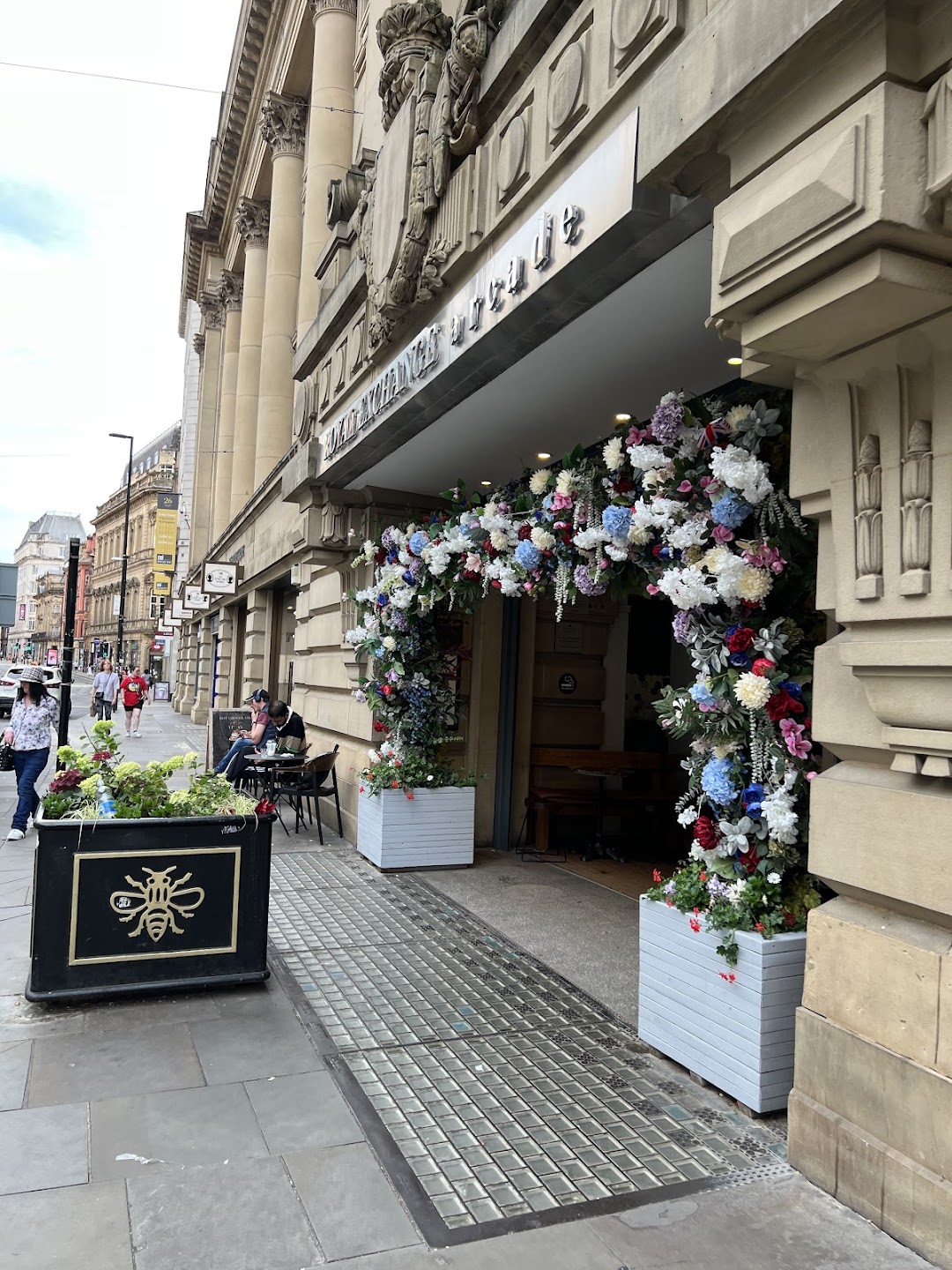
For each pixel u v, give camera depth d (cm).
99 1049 378
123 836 430
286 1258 245
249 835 455
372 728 805
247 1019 417
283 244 1592
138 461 8194
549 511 491
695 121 274
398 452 661
